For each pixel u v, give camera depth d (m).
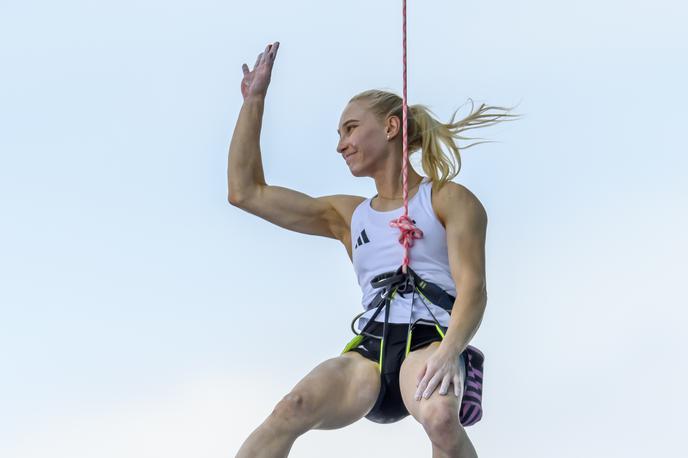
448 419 9.81
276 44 12.08
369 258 11.22
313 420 10.32
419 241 11.02
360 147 11.45
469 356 10.88
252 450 10.02
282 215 11.85
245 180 11.79
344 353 11.12
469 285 10.60
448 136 11.55
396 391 10.91
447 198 11.03
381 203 11.45
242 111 11.92
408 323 10.88
